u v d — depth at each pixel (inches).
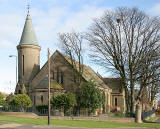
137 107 1443.2
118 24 1688.0
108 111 2321.6
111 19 1707.7
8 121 1107.3
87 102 1619.1
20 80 2164.1
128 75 1673.2
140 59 1636.3
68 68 2026.3
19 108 1587.1
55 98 1606.8
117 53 1697.8
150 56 1610.5
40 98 1903.3
